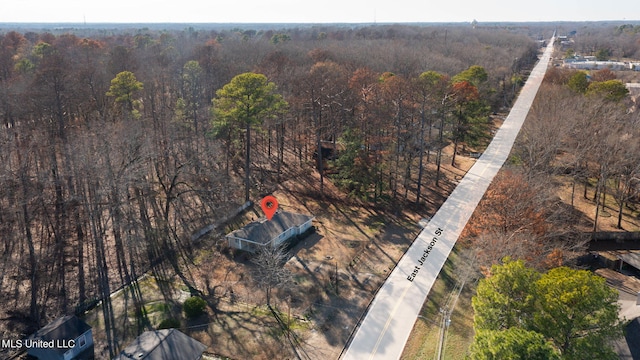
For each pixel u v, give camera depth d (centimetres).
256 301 3588
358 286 3741
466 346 2953
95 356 3019
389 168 5662
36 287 3778
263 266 3594
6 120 5766
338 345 3047
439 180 6019
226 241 4472
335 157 6103
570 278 2361
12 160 5128
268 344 3088
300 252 4344
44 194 4656
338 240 4588
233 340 3138
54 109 5475
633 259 4131
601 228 4716
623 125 5500
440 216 4994
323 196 5644
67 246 4397
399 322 3238
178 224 4888
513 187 3872
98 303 3619
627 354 2519
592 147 5078
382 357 2902
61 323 3075
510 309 2503
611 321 2298
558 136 5191
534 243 3375
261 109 4947
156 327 3306
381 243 4503
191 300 3419
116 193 3953
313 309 3450
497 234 3450
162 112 6112
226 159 5812
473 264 3606
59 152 4869
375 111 5722
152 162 5191
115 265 4153
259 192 5706
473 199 5256
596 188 5375
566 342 2325
